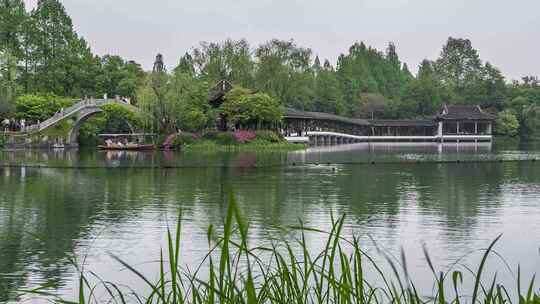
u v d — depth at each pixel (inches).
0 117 3292.3
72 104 3720.5
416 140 4731.8
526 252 647.8
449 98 5565.9
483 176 1587.1
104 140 3570.4
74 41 4269.2
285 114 3555.6
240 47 3750.0
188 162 2107.5
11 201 1055.6
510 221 834.2
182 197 1111.6
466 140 4722.0
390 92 6373.0
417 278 546.3
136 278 547.8
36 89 4079.7
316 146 3656.5
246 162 2103.8
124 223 819.4
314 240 688.4
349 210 941.8
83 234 743.7
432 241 699.4
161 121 3176.7
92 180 1440.7
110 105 3142.2
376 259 605.6
